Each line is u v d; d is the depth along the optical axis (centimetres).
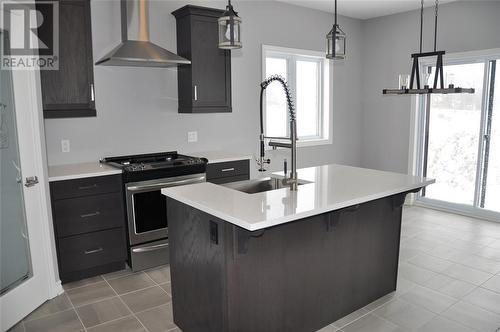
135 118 404
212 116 458
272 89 514
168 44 414
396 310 277
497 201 486
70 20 325
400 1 484
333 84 569
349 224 262
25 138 274
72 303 291
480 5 461
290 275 233
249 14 468
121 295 304
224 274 205
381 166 594
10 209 264
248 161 429
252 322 219
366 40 592
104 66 379
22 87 271
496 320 264
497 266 350
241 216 185
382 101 580
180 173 362
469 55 475
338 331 253
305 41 526
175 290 257
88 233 328
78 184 319
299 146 543
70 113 333
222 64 416
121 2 347
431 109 538
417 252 382
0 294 254
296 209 196
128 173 332
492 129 481
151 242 355
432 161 547
